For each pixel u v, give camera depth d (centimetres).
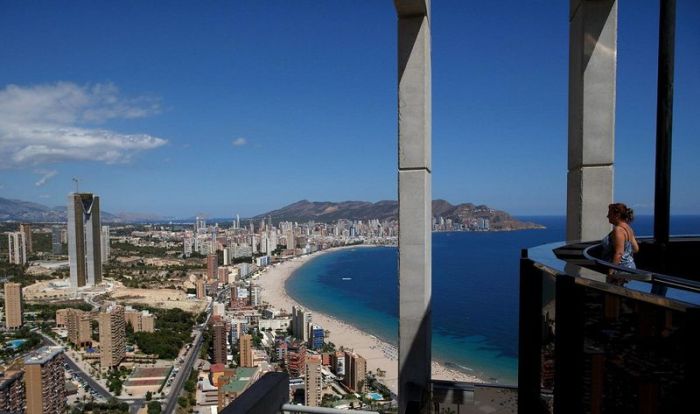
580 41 414
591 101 407
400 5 370
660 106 239
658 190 249
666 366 124
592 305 154
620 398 140
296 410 278
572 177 435
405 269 386
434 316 4697
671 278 149
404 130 387
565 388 160
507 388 337
